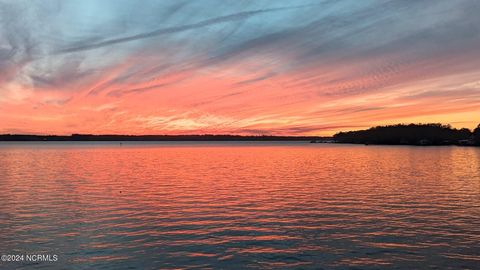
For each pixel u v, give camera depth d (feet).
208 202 107.96
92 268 56.59
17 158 365.81
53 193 125.39
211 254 62.28
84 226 79.46
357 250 64.03
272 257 60.90
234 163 298.56
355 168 240.73
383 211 94.94
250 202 107.86
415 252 62.85
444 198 114.93
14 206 101.50
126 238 70.79
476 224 80.69
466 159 341.82
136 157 401.90
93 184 151.12
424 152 524.93
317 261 59.16
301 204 104.73
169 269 56.18
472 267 56.44
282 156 432.25
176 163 296.92
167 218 86.99
